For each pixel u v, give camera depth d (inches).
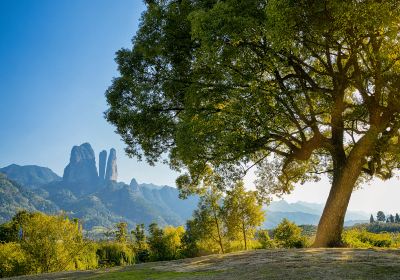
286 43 571.2
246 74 655.1
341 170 723.4
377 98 694.5
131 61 790.5
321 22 557.9
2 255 1198.9
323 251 551.2
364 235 1091.9
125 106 784.9
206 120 659.4
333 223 702.5
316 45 628.4
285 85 744.3
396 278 337.7
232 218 1656.0
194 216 1724.9
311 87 732.0
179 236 2057.1
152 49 735.1
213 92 679.7
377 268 387.5
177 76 757.3
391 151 695.7
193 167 715.4
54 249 1182.3
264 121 627.5
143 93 756.0
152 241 1994.3
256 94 624.7
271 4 529.0
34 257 1171.9
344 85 707.4
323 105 735.1
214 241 1779.0
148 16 738.8
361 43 611.2
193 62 725.9
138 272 498.9
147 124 762.8
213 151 681.6
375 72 655.1
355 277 348.8
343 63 779.4
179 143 661.9
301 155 748.6
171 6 731.4
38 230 1180.5
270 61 642.8
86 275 520.4
